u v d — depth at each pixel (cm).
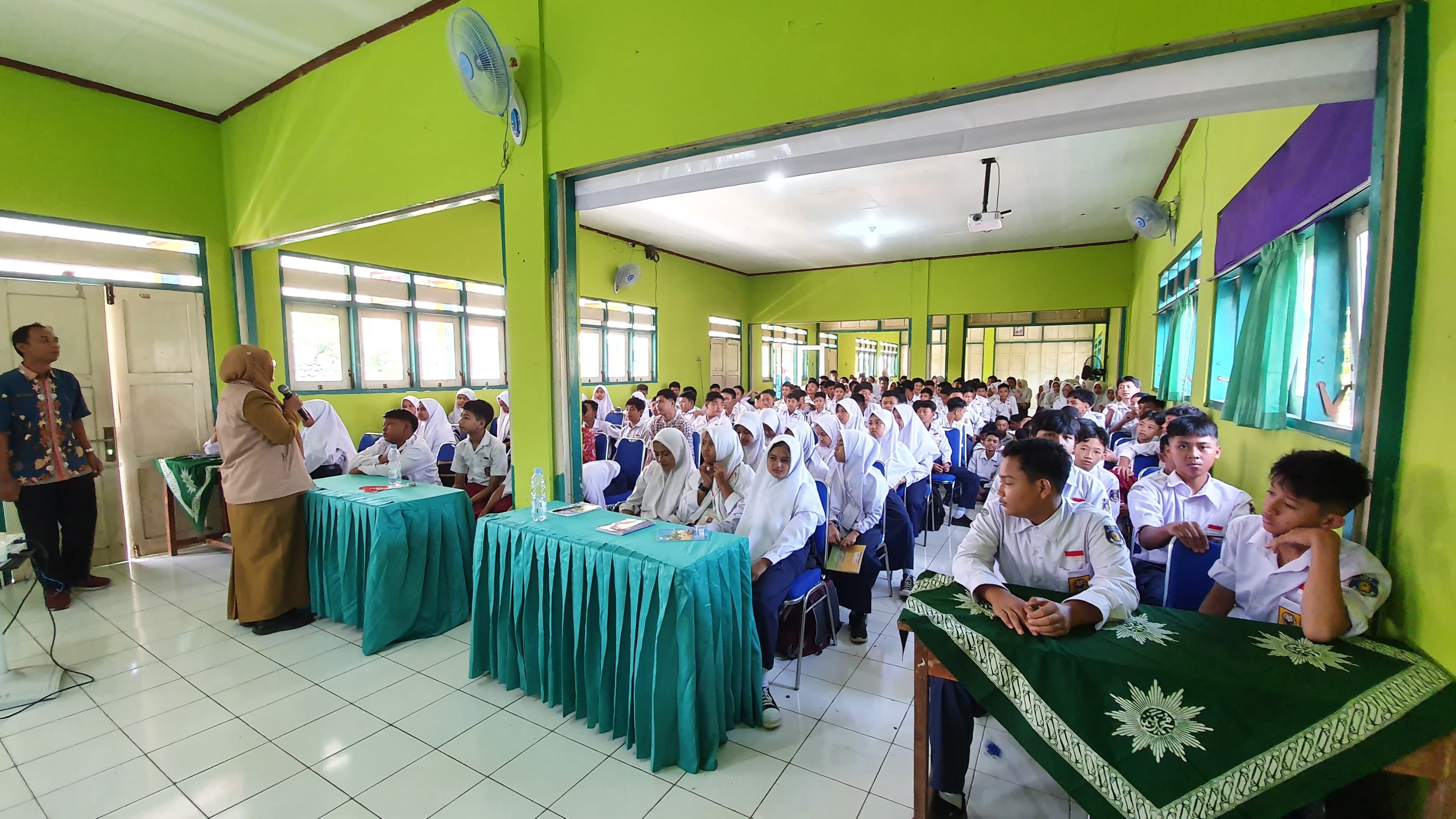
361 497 273
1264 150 272
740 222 697
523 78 271
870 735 198
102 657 254
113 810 165
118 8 298
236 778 177
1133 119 168
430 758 186
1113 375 814
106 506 378
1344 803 132
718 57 221
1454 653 107
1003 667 124
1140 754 111
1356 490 125
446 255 600
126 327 382
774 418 345
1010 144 187
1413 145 125
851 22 195
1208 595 175
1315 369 224
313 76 357
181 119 407
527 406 287
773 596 216
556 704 214
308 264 494
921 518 382
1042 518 157
